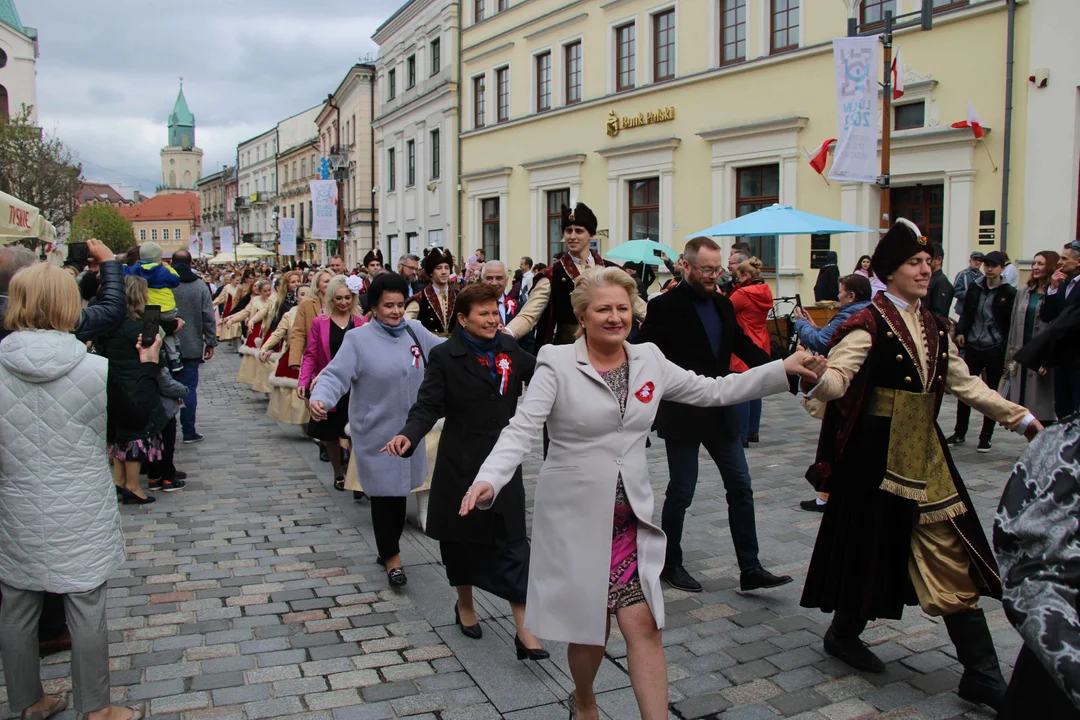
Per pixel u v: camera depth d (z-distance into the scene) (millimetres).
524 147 25359
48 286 3266
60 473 3260
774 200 17594
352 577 5105
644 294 14555
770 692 3605
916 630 4227
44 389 3250
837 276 13820
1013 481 1953
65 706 3545
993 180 13492
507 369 4227
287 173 67625
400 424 4973
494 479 2811
